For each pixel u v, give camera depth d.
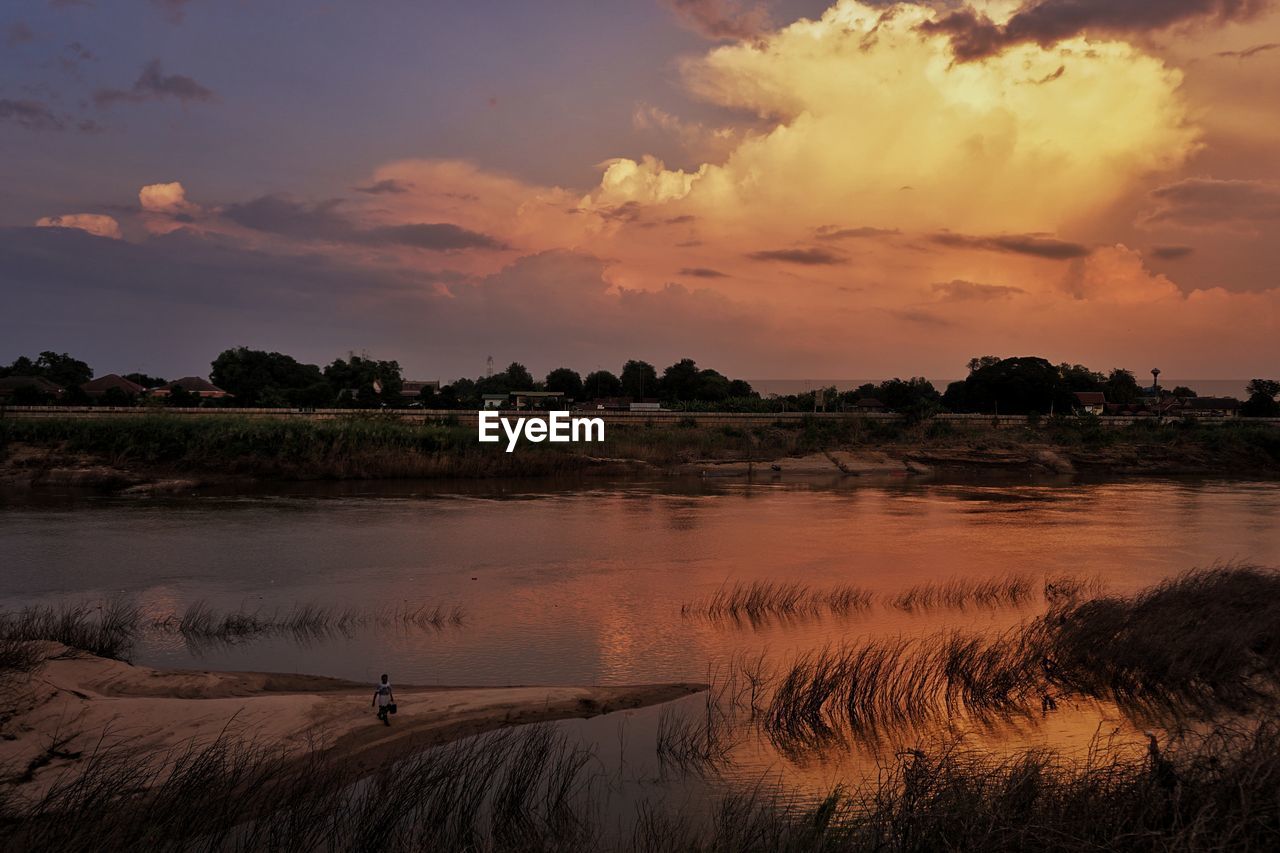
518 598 32.69
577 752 17.64
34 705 17.31
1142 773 13.25
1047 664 22.59
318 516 55.28
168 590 33.59
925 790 13.48
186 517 53.91
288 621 28.78
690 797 15.58
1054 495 73.88
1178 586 29.05
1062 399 145.00
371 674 23.34
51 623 25.45
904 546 45.66
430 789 14.74
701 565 39.78
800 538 48.25
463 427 94.38
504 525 52.31
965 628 28.09
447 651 25.58
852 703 20.19
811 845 12.63
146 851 12.32
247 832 13.46
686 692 21.66
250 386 154.00
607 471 87.69
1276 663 22.22
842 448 104.31
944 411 144.25
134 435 74.44
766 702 20.80
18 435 73.06
